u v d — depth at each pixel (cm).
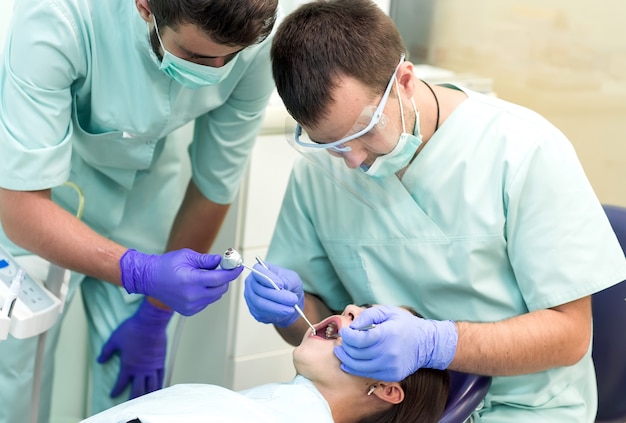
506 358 143
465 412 144
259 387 152
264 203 218
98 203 192
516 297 154
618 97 249
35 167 150
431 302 160
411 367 140
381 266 161
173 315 217
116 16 153
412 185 154
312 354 151
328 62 130
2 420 193
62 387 232
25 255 183
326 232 165
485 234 149
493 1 263
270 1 131
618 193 259
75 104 166
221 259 154
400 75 137
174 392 140
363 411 153
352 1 139
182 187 223
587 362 160
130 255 155
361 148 137
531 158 147
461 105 153
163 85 162
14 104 148
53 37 145
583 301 149
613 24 245
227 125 183
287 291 153
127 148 174
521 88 266
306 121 135
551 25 256
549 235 145
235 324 224
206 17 126
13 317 136
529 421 155
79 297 223
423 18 268
